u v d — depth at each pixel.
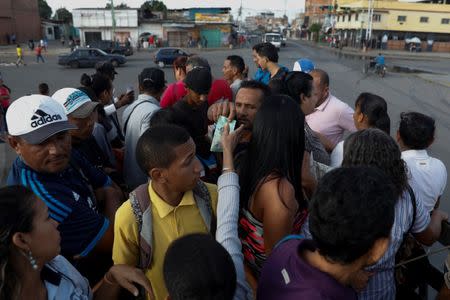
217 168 2.71
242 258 1.50
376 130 1.83
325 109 3.61
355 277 1.27
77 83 17.62
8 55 34.38
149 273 1.68
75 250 1.81
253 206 1.77
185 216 1.69
